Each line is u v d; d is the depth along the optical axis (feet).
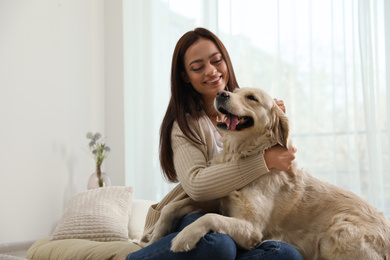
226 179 5.44
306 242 5.83
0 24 10.46
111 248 6.84
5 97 10.48
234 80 7.06
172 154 6.64
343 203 5.92
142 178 14.53
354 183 12.89
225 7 14.02
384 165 12.66
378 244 5.52
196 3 14.44
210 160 6.31
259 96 5.97
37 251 7.82
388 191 12.59
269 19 13.78
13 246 10.29
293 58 13.52
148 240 6.18
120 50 14.79
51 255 7.43
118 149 14.70
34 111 11.44
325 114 13.26
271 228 5.72
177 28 14.60
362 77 12.73
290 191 5.87
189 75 6.66
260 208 5.50
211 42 6.73
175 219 5.80
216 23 14.03
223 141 6.14
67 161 12.73
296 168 6.15
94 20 14.47
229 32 13.94
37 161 11.48
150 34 14.62
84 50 13.85
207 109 7.03
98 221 8.94
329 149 13.20
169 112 6.74
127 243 7.07
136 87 14.69
